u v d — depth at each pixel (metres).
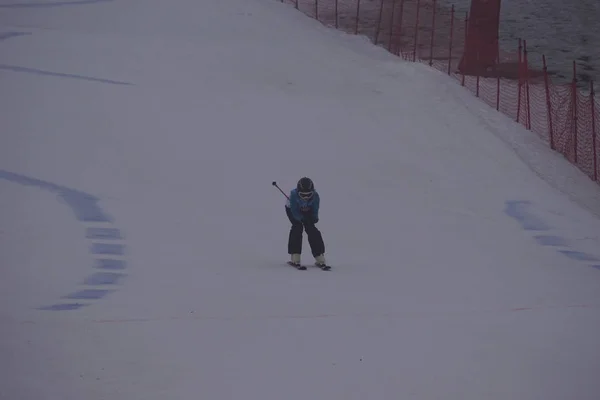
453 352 32.06
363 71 107.56
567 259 60.84
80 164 71.56
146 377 27.75
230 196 69.31
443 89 102.69
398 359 30.78
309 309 38.31
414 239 62.81
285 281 45.78
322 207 68.25
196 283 44.84
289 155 79.94
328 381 27.97
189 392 26.48
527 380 29.12
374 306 39.59
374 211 69.06
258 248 57.19
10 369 27.98
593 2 169.75
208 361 29.66
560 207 76.12
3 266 48.12
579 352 32.94
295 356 30.64
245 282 45.19
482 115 96.81
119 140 78.31
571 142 91.56
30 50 101.25
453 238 64.00
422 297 42.84
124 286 43.84
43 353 29.86
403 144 86.44
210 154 78.00
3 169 68.31
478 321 37.41
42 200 62.66
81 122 81.12
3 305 38.47
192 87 94.88
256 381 27.69
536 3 168.75
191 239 57.84
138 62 101.25
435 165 82.56
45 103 84.69
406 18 145.12
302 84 100.56
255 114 89.00
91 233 56.69
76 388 26.59
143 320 35.25
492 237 65.88
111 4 128.88
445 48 128.50
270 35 120.94
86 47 104.81
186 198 67.62
